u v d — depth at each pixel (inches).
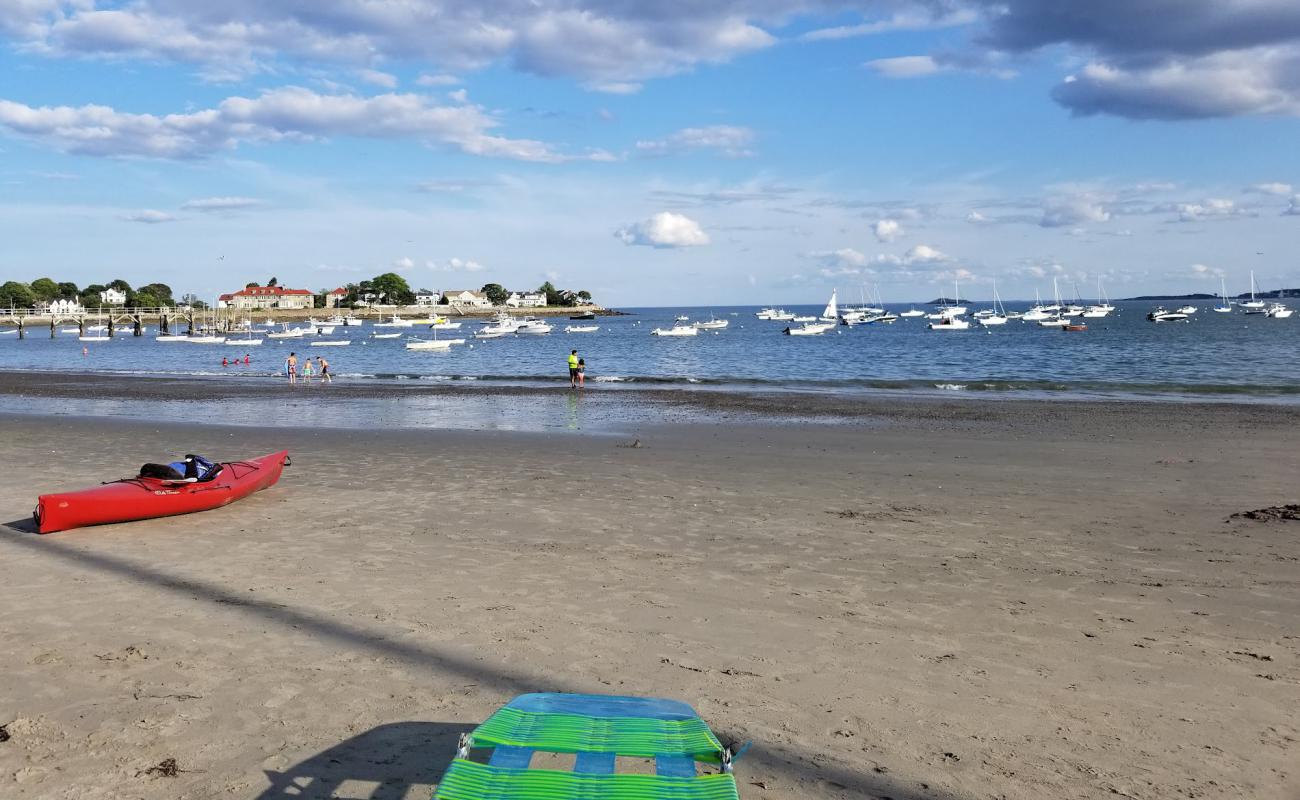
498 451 719.1
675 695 237.1
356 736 212.4
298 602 318.7
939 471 616.1
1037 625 295.4
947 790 189.2
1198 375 1764.3
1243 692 240.7
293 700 233.3
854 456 689.0
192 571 361.4
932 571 361.4
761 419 992.2
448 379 1845.5
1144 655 268.2
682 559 380.2
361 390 1505.9
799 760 202.1
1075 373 1887.3
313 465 647.8
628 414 1066.1
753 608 313.1
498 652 268.8
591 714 185.3
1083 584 343.0
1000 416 1000.2
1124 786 190.9
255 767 197.2
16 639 280.5
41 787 188.1
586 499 515.2
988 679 249.8
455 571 360.5
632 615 304.8
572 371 1550.2
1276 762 201.5
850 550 396.2
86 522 435.8
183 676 249.6
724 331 5408.5
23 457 703.7
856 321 6186.0
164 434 860.0
